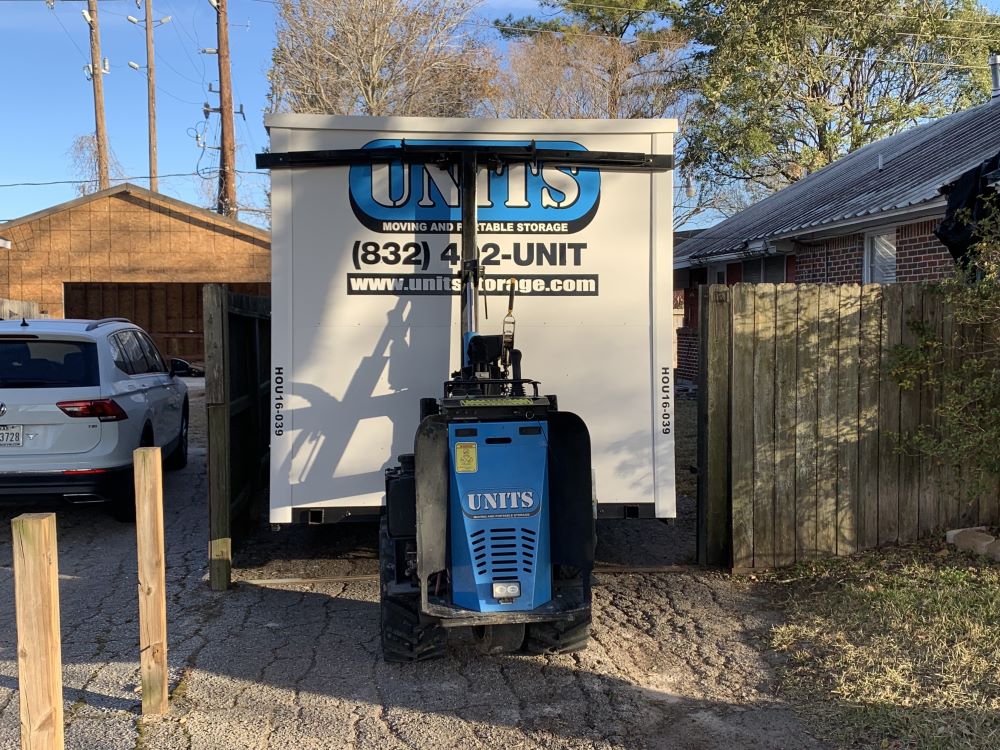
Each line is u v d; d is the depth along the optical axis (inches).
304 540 279.9
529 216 220.5
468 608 164.1
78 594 227.1
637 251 223.5
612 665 179.0
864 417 236.4
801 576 225.8
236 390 253.6
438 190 218.4
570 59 1332.4
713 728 152.2
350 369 218.5
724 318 234.4
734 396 230.8
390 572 178.4
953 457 223.3
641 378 224.4
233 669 178.7
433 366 220.2
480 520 164.7
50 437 272.1
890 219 427.2
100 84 1261.1
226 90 1070.4
